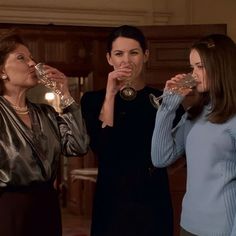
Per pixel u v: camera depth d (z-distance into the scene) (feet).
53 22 16.48
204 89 6.12
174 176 13.88
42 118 6.23
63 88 6.35
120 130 6.97
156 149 6.52
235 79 5.94
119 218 6.83
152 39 15.30
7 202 5.80
